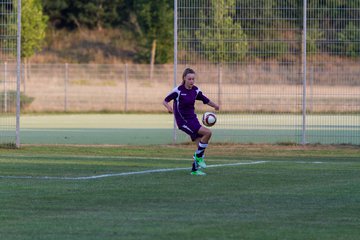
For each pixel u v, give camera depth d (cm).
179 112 3722
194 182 3366
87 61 16200
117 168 3934
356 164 4203
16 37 5231
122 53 16588
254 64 6244
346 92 6812
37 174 3659
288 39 5581
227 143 5459
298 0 5491
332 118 7562
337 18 5519
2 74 9600
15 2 6869
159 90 11269
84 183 3319
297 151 5059
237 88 7031
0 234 2205
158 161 4328
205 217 2481
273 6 5509
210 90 6781
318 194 3003
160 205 2725
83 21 17888
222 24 5519
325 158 4600
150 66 12538
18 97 5184
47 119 8481
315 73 8056
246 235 2183
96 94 10938
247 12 5519
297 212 2581
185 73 3728
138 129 7112
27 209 2641
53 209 2641
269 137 5947
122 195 2964
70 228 2294
